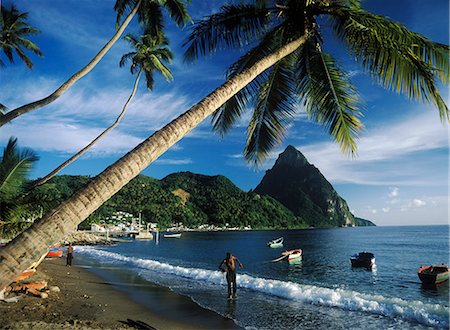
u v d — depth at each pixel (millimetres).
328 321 9688
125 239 85062
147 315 9711
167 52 22266
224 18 7012
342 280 21609
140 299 11930
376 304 11328
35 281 11625
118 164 2842
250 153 7852
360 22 5695
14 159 11250
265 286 14445
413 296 16203
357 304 11391
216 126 7414
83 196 2502
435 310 11203
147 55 21812
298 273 25141
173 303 11539
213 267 28484
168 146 3299
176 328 8648
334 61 6695
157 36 13102
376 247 56094
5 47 18172
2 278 1996
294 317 10047
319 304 11539
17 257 2082
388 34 5203
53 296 10352
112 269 20938
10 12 17844
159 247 57969
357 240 78625
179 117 3646
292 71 7473
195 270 20203
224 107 7250
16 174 11242
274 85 7453
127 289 13930
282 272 25781
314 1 6234
